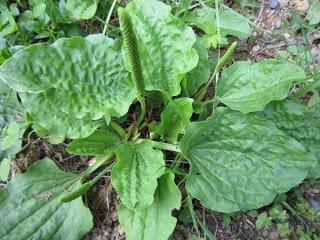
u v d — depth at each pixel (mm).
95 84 276
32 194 272
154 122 294
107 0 333
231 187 260
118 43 279
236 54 336
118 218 277
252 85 275
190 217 280
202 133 266
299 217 280
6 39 317
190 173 254
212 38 310
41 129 272
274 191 259
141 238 251
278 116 280
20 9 340
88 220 267
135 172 256
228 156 269
